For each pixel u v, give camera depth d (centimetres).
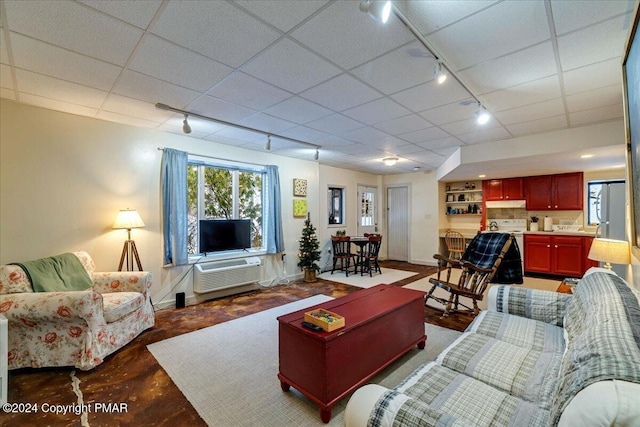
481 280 354
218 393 208
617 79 236
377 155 545
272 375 231
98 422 179
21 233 292
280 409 191
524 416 118
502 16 162
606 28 171
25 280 248
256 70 226
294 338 198
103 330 250
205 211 454
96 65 218
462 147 466
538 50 195
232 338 299
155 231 388
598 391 70
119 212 347
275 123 356
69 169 321
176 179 399
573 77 233
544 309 215
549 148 385
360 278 575
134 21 168
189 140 421
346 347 191
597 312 123
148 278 319
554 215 607
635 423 63
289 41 188
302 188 581
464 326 327
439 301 377
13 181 288
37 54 202
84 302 231
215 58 209
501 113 314
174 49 197
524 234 589
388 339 228
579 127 362
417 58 207
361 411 97
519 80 239
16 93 269
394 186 790
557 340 183
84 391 210
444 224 743
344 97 276
